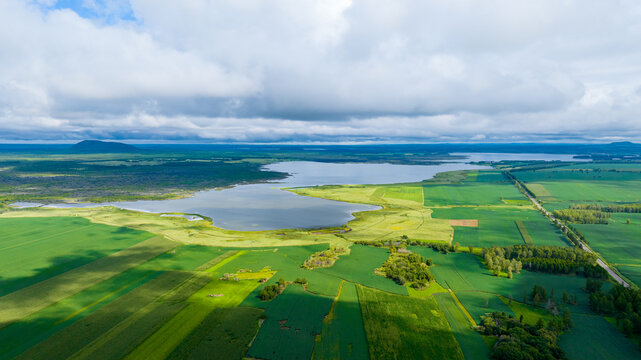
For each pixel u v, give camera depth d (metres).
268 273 131.50
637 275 132.38
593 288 115.38
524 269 136.38
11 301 108.75
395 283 123.81
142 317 98.94
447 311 104.44
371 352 84.50
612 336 91.56
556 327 92.44
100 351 83.75
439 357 83.31
